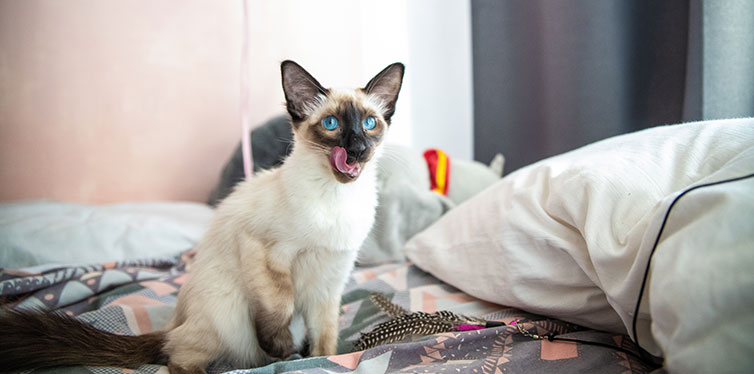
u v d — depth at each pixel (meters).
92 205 2.60
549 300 1.31
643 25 2.19
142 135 2.89
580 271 1.24
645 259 0.95
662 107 2.14
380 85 1.47
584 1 2.34
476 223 1.63
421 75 3.20
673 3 2.06
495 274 1.45
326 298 1.36
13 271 1.72
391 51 3.11
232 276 1.24
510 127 2.92
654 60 2.17
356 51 3.09
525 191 1.46
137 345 1.18
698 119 1.75
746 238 0.80
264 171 1.45
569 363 1.07
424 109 3.24
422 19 3.15
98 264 1.89
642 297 0.97
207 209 2.68
